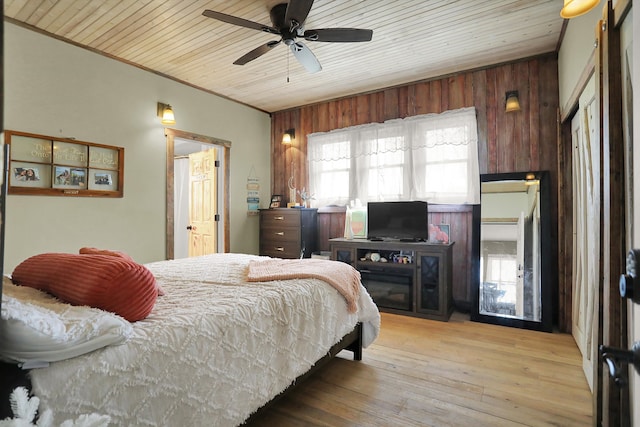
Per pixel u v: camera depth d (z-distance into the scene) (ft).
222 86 13.76
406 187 13.24
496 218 11.39
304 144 16.26
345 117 15.03
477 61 11.54
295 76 12.80
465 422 5.65
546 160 10.94
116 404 3.20
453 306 12.31
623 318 4.01
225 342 4.32
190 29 9.32
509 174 11.31
